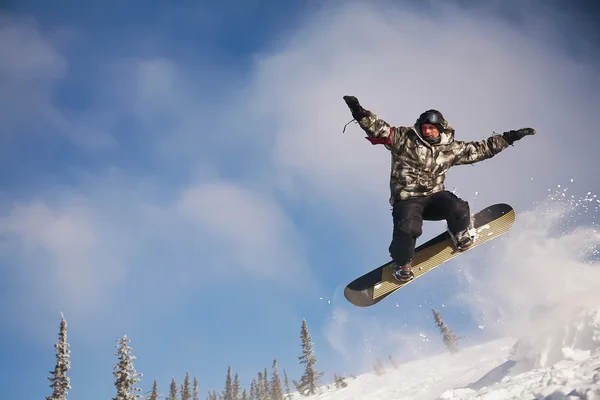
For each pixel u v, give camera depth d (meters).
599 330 5.24
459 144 5.00
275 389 67.44
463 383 11.55
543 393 3.24
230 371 82.00
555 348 5.71
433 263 5.52
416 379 18.50
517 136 4.97
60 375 33.34
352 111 4.73
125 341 33.97
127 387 32.88
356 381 36.84
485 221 5.64
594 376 3.11
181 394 67.88
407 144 4.86
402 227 4.74
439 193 4.89
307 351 53.06
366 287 5.86
